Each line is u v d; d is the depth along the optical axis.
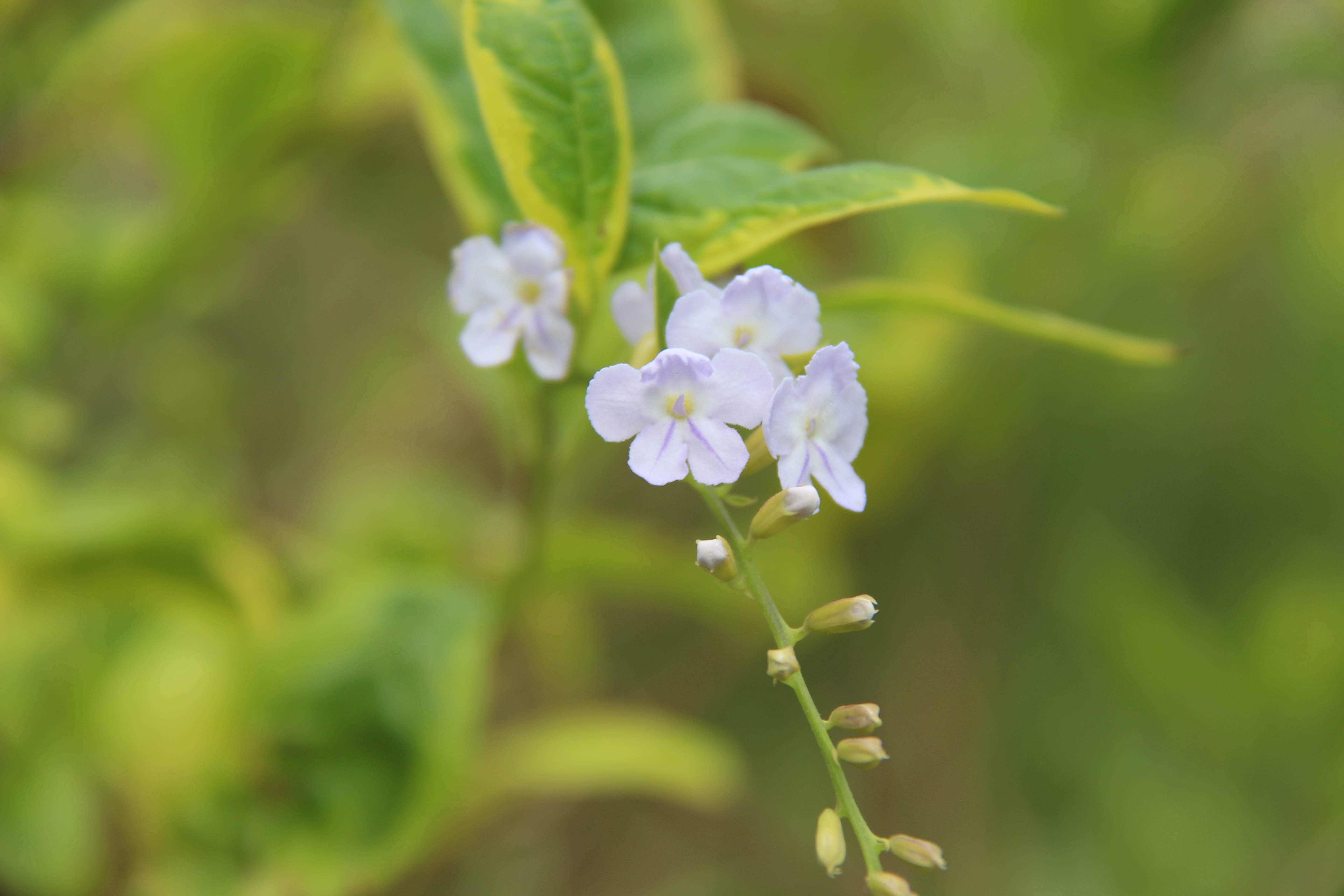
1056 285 0.44
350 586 0.35
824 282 0.40
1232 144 0.44
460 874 0.40
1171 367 0.46
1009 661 0.48
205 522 0.34
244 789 0.34
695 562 0.38
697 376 0.28
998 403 0.43
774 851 0.48
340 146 0.41
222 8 0.40
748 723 0.49
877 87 0.46
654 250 0.31
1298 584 0.44
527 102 0.31
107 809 0.36
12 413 0.38
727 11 0.43
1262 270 0.47
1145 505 0.49
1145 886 0.45
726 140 0.32
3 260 0.39
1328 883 0.37
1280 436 0.49
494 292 0.31
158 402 0.48
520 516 0.34
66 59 0.38
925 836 0.45
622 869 0.46
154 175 0.50
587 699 0.45
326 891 0.34
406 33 0.33
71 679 0.37
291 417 0.52
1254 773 0.44
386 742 0.34
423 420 0.49
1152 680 0.44
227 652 0.36
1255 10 0.41
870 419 0.42
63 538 0.34
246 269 0.52
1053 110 0.43
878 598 0.46
